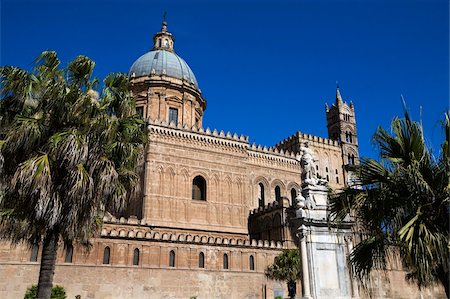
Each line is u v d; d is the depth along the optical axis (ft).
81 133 65.16
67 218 61.72
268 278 174.70
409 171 38.93
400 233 37.06
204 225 201.36
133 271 152.15
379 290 180.55
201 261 166.40
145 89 239.71
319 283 72.28
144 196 191.83
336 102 299.79
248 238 208.74
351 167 45.91
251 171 240.12
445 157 38.58
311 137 274.77
